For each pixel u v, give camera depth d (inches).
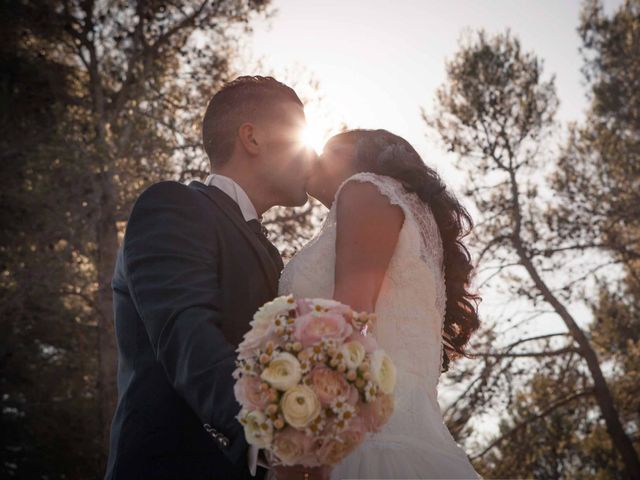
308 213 474.6
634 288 601.3
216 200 104.4
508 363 552.4
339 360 79.4
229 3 537.0
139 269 92.3
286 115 113.1
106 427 501.7
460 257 117.0
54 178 484.4
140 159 473.7
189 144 485.7
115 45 522.0
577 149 610.2
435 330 107.3
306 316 81.3
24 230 502.0
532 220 591.5
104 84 534.0
